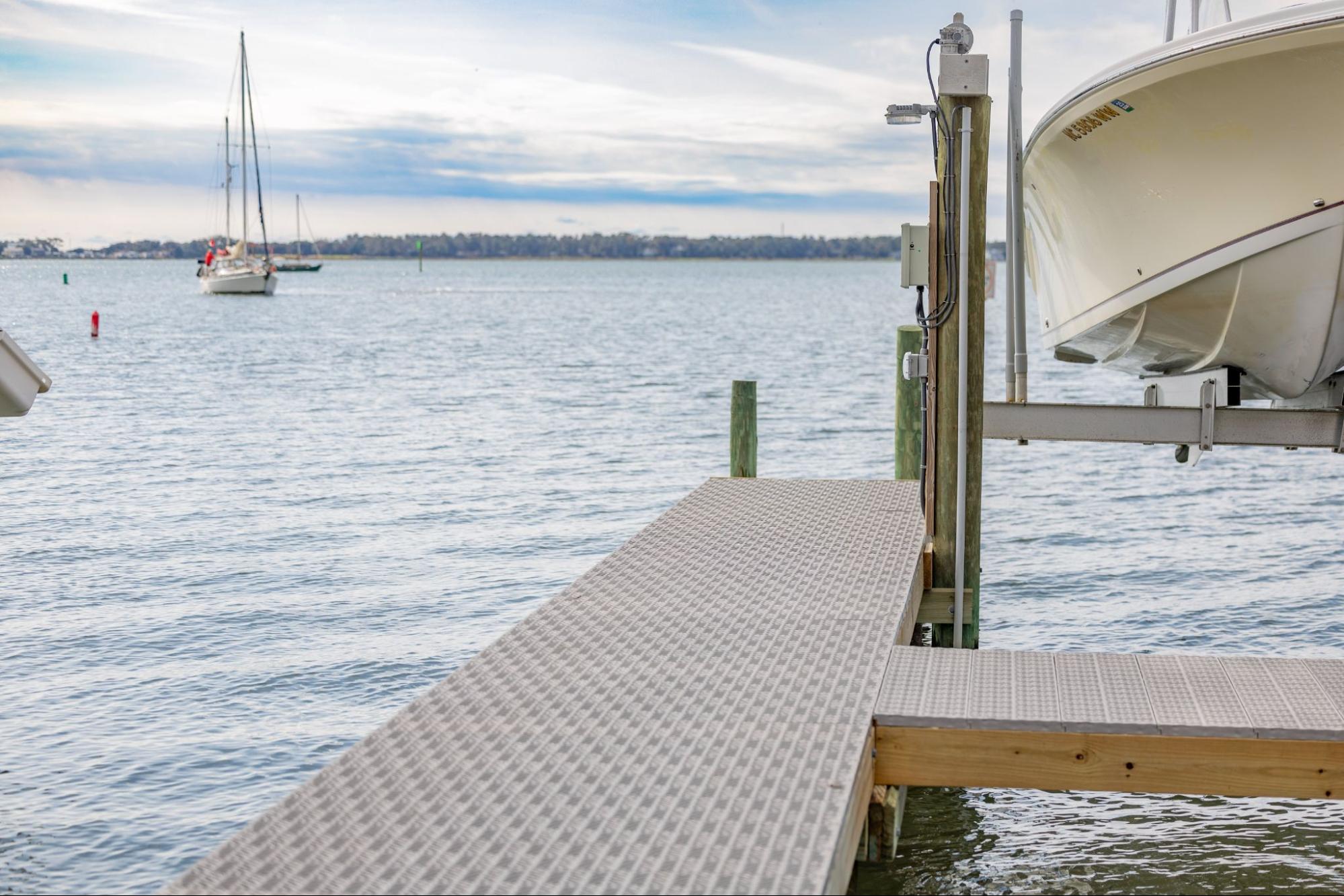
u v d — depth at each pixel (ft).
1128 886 17.06
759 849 11.19
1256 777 14.46
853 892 16.89
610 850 11.14
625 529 39.60
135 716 23.30
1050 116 26.35
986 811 19.49
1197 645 28.40
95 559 35.29
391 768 12.93
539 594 31.83
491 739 13.80
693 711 14.76
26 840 18.39
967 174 21.40
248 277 274.16
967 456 22.68
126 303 239.91
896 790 14.99
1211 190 23.95
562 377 92.73
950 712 15.10
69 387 84.89
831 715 14.69
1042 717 14.92
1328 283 23.53
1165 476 51.75
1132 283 26.76
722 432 62.69
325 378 92.79
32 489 46.44
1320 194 22.72
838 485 31.73
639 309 231.30
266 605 30.68
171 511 42.16
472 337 144.25
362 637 28.17
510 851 11.11
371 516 41.42
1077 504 45.42
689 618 18.83
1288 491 48.19
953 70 21.12
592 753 13.42
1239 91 22.34
